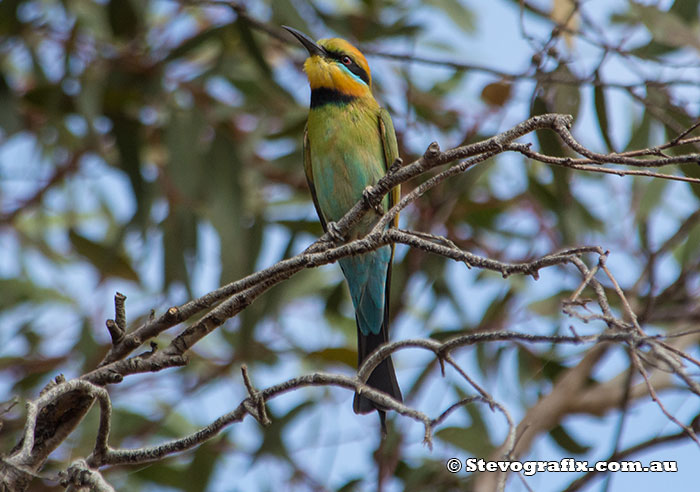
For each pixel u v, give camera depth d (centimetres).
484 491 955
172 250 1138
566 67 921
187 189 1122
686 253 1027
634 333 467
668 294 1033
